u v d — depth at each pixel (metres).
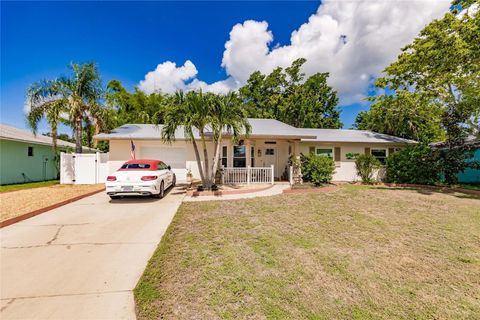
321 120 27.16
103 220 5.87
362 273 3.37
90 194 9.40
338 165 14.92
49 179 17.16
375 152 15.37
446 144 12.66
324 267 3.53
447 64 11.39
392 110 16.17
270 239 4.66
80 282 3.04
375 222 5.89
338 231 5.20
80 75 13.22
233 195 9.23
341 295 2.84
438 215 6.58
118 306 2.57
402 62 13.88
